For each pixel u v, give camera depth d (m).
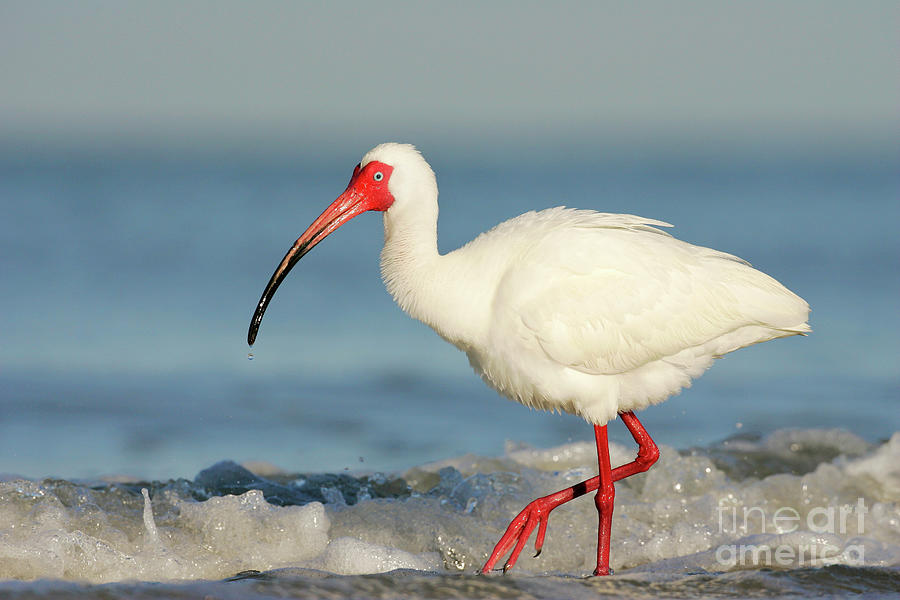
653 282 9.84
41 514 10.23
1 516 10.16
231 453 15.97
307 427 17.66
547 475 12.78
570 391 9.94
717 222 48.88
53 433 16.94
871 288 30.31
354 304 28.41
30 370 21.38
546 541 11.01
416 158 10.46
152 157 147.00
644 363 10.02
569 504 11.97
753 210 55.38
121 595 7.96
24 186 69.81
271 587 8.44
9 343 23.62
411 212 10.38
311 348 23.84
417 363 22.75
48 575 9.20
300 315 27.11
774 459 14.67
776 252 38.00
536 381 9.93
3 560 9.18
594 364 9.83
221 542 10.41
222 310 27.42
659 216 52.22
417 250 10.30
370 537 10.79
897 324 25.84
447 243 38.34
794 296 10.41
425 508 11.52
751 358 23.19
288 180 83.88
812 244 40.06
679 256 10.10
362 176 10.55
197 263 35.19
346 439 16.94
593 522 11.45
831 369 22.05
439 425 17.95
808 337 24.88
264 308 11.30
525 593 8.65
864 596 8.84
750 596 8.79
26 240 40.19
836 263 35.03
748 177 90.12
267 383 20.89
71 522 10.23
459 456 15.81
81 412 18.36
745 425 17.67
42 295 29.00
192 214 51.59
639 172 103.75
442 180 86.19
